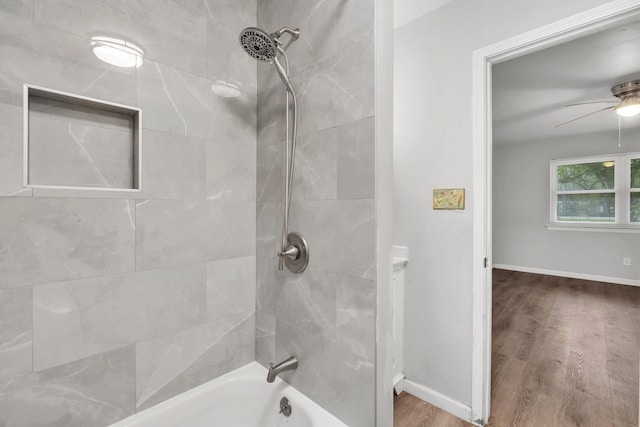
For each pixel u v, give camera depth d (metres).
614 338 2.64
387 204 1.01
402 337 1.92
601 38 2.02
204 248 1.26
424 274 1.83
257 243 1.45
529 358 2.30
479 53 1.57
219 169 1.31
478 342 1.61
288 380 1.29
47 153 0.91
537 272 5.27
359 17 1.01
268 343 1.39
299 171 1.23
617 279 4.52
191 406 1.17
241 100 1.38
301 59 1.21
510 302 3.68
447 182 1.72
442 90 1.72
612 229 4.53
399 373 1.90
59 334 0.92
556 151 5.02
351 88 1.03
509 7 1.48
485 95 1.59
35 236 0.87
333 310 1.10
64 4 0.91
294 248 1.22
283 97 1.30
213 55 1.28
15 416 0.85
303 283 1.22
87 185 0.98
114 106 1.01
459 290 1.68
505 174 5.59
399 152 1.94
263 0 1.41
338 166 1.08
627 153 4.39
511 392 1.89
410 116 1.88
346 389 1.06
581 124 4.14
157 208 1.12
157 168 1.12
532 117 3.78
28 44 0.85
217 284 1.31
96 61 0.97
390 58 1.02
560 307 3.47
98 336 0.99
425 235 1.82
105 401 1.01
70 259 0.93
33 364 0.87
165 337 1.15
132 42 1.05
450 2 1.68
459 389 1.69
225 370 1.35
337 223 1.08
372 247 0.98
